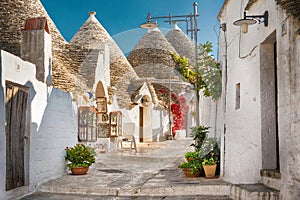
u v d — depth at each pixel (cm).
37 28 695
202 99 941
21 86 565
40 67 685
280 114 407
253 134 498
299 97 367
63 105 743
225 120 629
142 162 830
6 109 519
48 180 655
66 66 1159
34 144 599
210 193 540
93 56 1191
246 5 514
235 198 475
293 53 376
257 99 486
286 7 387
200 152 695
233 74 589
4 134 494
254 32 500
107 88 1199
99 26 1381
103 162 862
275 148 470
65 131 755
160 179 644
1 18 1050
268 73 479
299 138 363
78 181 648
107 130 1108
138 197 542
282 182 398
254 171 493
